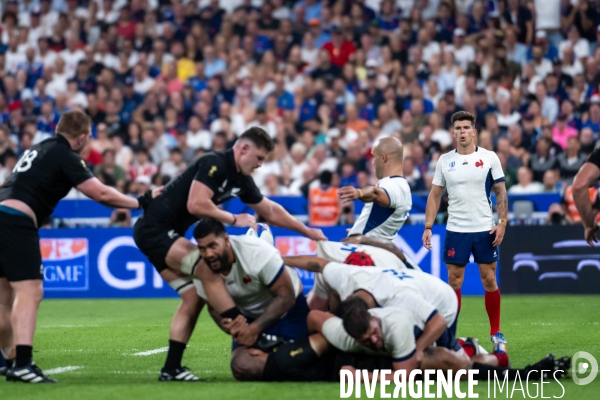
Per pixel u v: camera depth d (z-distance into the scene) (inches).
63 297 1812.3
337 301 834.2
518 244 1720.0
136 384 787.4
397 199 925.8
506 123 2215.8
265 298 810.2
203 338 1181.1
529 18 2472.9
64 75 2591.0
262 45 2593.5
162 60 2583.7
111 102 2412.6
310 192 1807.3
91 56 2581.2
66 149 837.2
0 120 2534.5
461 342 846.5
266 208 875.4
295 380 789.9
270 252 783.7
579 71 2375.7
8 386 779.4
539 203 1756.9
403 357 749.3
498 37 2445.9
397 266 849.5
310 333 799.7
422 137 2156.7
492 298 1087.6
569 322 1312.7
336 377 784.3
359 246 867.4
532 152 2097.7
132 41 2630.4
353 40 2502.5
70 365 952.3
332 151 2145.7
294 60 2486.5
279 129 2267.5
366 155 2097.7
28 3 2822.3
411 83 2342.5
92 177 834.2
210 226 756.0
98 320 1432.1
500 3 2508.6
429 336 766.5
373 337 730.2
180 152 2203.5
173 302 1706.4
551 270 1706.4
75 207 1866.4
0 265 843.4
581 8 2450.8
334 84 2357.3
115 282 1803.6
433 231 1710.1
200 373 883.4
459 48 2433.6
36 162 828.6
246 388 752.3
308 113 2346.2
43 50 2659.9
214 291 783.1
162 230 816.9
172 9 2719.0
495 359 811.4
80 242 1813.5
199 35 2608.3
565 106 2222.0
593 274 1690.5
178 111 2383.1
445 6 2500.0
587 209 810.8
